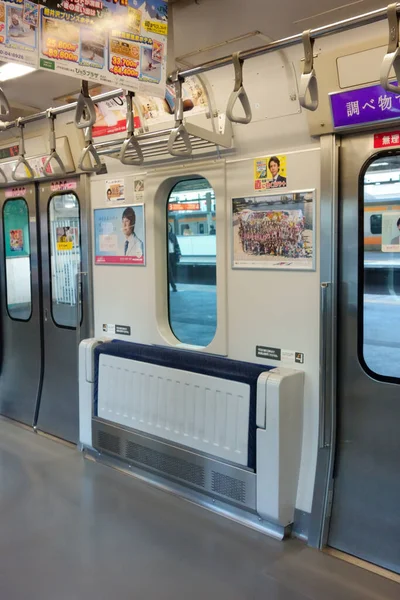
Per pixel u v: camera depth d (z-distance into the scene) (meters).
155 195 3.64
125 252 3.92
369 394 2.77
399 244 2.63
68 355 4.54
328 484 2.88
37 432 4.84
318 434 2.91
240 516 3.21
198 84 3.17
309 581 2.61
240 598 2.49
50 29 2.17
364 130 2.65
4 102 2.81
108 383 3.89
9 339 5.18
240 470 3.09
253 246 3.14
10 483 3.77
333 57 2.54
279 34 3.04
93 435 4.05
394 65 1.94
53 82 3.76
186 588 2.58
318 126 2.73
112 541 3.01
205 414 3.26
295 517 3.04
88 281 4.21
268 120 2.98
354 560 2.79
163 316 3.81
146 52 2.47
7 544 3.00
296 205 2.92
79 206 4.25
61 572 2.73
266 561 2.79
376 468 2.76
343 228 2.79
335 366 2.83
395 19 1.89
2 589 2.60
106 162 3.94
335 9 2.72
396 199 2.62
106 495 3.57
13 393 5.19
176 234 3.75
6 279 5.15
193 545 2.95
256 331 3.19
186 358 3.41
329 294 2.79
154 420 3.58
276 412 2.87
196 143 3.30
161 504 3.44
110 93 2.95
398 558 2.66
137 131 3.58
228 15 2.78
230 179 3.21
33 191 4.64
